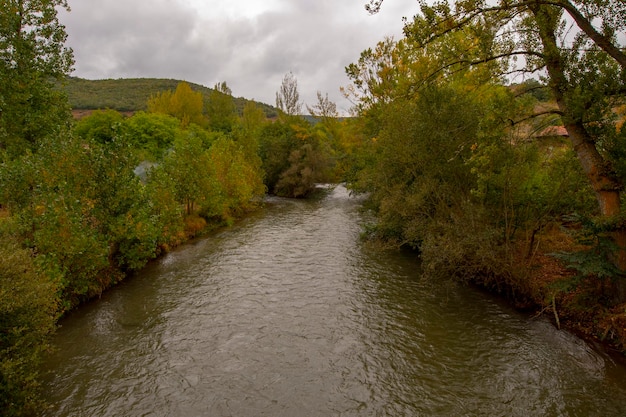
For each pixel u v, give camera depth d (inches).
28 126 801.6
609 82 366.3
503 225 531.8
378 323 450.6
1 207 709.3
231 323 450.3
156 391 323.9
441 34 413.1
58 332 428.5
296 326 443.2
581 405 304.7
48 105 859.4
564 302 448.5
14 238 450.0
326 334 424.2
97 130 1739.7
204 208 1001.5
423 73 659.4
